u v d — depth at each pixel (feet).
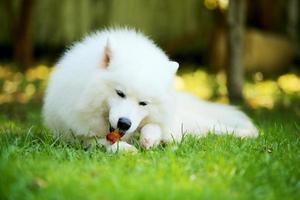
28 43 68.80
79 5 76.18
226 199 19.11
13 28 69.36
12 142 26.12
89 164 22.09
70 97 26.50
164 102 25.99
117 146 24.89
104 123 26.45
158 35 77.71
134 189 19.48
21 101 51.49
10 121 36.58
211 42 71.10
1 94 55.52
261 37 71.26
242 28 51.16
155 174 21.03
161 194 19.04
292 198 20.13
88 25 76.43
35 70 67.97
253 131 31.24
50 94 28.45
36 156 23.70
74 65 27.02
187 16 77.87
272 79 68.18
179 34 77.87
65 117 26.86
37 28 75.61
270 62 71.56
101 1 76.59
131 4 77.10
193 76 67.46
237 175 21.63
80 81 26.18
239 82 51.24
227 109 33.14
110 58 25.63
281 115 45.19
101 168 21.71
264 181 21.29
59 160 23.24
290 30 76.28
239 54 51.08
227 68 51.62
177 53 76.02
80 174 20.98
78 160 23.40
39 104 49.75
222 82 63.10
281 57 72.43
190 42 75.20
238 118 32.55
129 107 25.08
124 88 25.05
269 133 30.60
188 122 30.07
